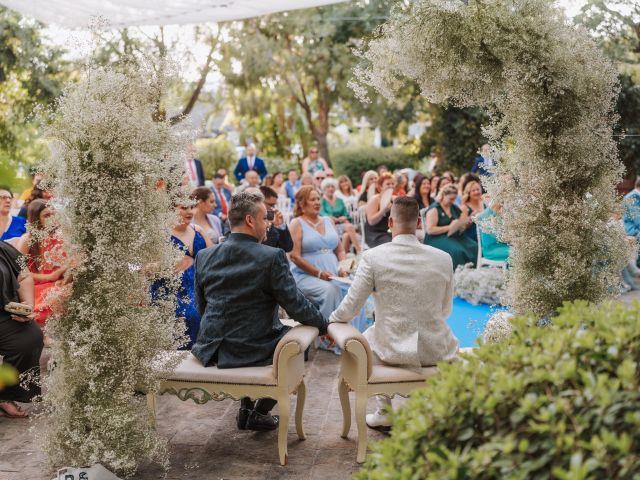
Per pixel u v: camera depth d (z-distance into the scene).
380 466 1.98
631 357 1.85
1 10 13.18
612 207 3.79
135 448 3.74
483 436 1.80
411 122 23.09
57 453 3.71
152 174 3.64
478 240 8.72
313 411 4.93
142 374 3.81
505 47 3.62
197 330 5.36
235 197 4.20
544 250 3.79
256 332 4.09
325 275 6.36
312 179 13.52
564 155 3.73
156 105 3.76
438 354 4.12
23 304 4.66
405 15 3.78
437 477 1.67
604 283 3.79
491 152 3.98
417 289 4.07
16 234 6.62
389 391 3.98
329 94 23.44
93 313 3.64
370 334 4.38
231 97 22.86
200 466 3.99
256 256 4.07
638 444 1.59
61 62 13.59
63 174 3.57
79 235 3.63
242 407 4.58
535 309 3.79
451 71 3.79
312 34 21.48
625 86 10.20
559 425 1.61
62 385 3.69
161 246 3.80
